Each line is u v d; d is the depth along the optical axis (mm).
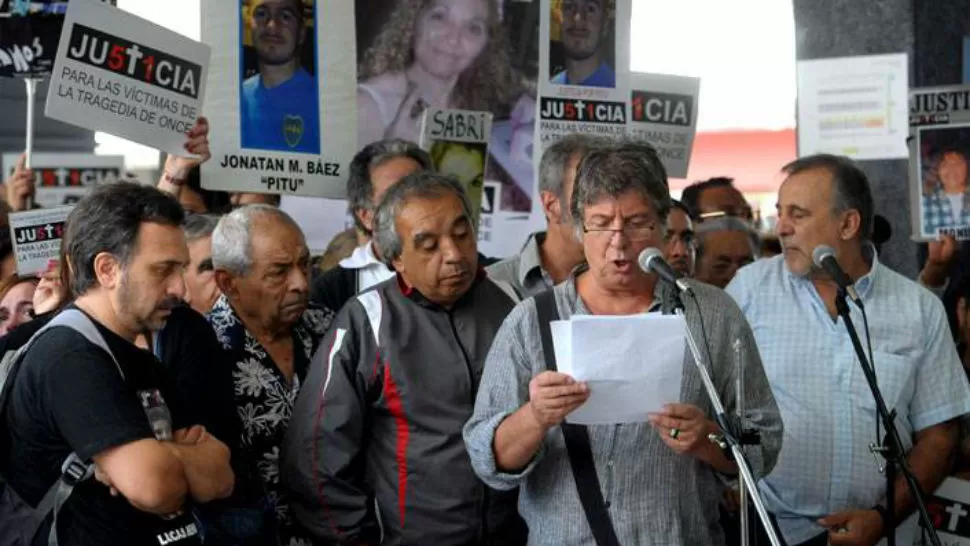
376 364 3676
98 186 3172
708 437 3135
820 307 4250
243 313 3873
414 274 3699
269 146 4867
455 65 5453
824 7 6215
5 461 3084
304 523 3686
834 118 5660
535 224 5598
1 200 5141
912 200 5426
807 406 4203
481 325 3770
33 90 5156
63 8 4648
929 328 4258
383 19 5348
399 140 4691
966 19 6129
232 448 3373
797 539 4215
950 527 4348
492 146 5531
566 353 3057
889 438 3555
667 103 5660
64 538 3008
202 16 4762
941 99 5531
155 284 3098
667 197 3264
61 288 3553
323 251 5520
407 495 3654
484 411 3346
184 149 4488
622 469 3258
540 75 5469
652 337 3059
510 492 3723
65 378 2977
